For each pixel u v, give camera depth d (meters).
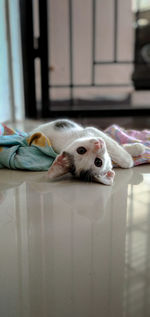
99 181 0.58
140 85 1.66
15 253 0.37
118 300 0.29
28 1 1.26
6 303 0.29
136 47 1.70
